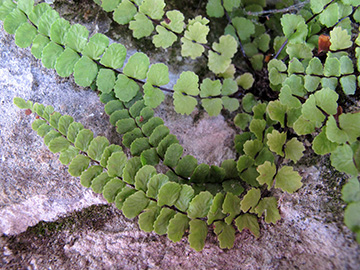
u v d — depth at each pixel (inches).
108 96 3.5
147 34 3.6
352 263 2.6
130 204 3.0
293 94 3.3
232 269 3.1
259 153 3.4
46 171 3.6
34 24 3.3
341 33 3.3
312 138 3.5
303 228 3.1
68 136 3.2
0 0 3.3
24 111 3.6
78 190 3.6
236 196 3.1
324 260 2.8
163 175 3.0
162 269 3.3
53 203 3.6
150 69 3.3
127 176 3.1
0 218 3.6
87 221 3.6
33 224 3.7
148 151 3.3
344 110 3.4
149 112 3.5
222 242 3.0
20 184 3.5
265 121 3.5
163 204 3.0
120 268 3.3
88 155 3.2
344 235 2.8
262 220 3.3
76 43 3.3
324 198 3.1
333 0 3.4
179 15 3.5
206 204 3.0
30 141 3.6
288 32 3.5
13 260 3.5
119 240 3.4
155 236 3.4
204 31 3.5
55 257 3.5
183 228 3.0
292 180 3.1
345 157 2.8
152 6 3.4
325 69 3.2
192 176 3.3
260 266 3.0
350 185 2.6
